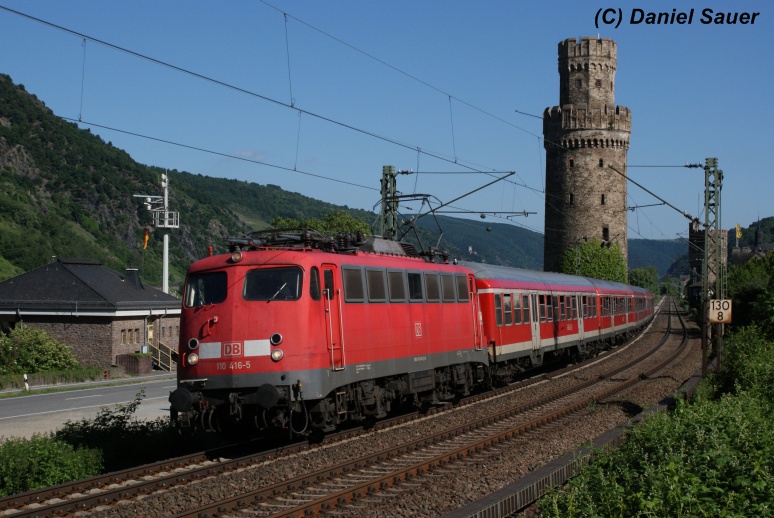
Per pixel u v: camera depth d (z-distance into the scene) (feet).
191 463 55.98
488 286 99.91
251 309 59.00
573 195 327.67
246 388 58.85
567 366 139.23
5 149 563.48
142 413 87.71
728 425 47.34
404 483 50.11
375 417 75.66
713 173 143.23
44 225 478.18
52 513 42.68
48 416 86.79
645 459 41.19
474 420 74.84
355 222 254.68
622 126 328.29
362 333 65.72
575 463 43.37
